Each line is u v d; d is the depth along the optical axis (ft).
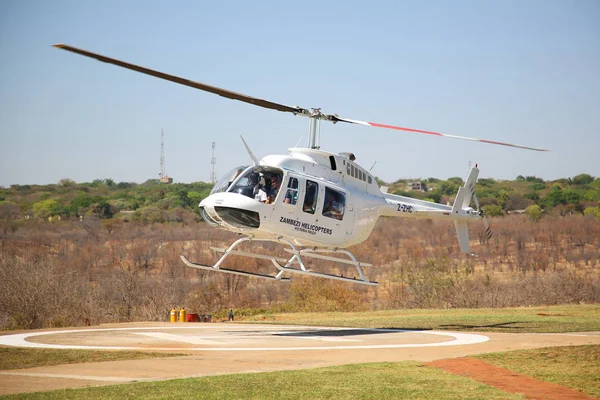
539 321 89.25
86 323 133.80
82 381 45.37
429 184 416.87
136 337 70.85
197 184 401.70
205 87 61.62
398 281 204.33
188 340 68.08
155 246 258.78
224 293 190.19
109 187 423.64
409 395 41.91
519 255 270.46
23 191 395.75
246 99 65.21
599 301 171.63
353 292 174.60
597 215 349.61
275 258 71.61
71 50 54.13
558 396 42.98
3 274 136.56
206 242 272.10
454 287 170.81
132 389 42.24
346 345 63.36
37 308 133.18
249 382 44.27
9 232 289.74
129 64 56.95
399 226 306.76
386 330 79.87
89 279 196.34
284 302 184.75
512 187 434.30
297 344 64.28
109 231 294.05
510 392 43.50
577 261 273.13
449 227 305.32
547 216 353.31
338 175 72.69
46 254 243.60
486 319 94.32
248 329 81.87
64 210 353.51
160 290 167.53
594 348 57.93
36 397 40.19
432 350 59.36
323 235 70.74
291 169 68.49
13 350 58.39
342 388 43.11
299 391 42.24
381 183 313.53
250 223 66.44
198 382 44.19
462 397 41.75
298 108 69.21
